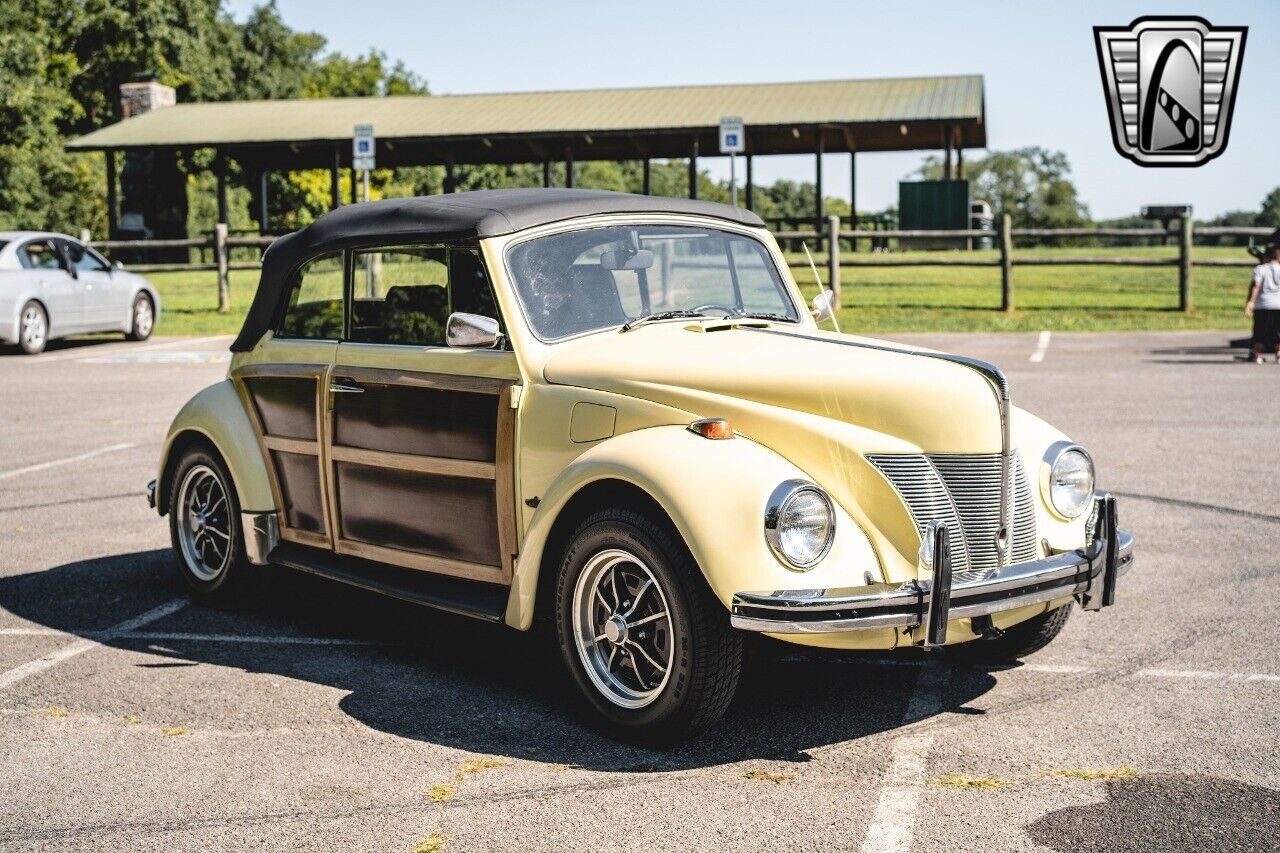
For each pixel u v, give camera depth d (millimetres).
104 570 6711
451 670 5062
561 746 4223
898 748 4164
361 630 5652
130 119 40656
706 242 5398
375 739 4293
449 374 4867
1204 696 4605
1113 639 5316
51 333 18312
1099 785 3822
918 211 33750
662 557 4043
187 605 6055
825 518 3971
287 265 5660
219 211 39094
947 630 4176
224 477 5898
